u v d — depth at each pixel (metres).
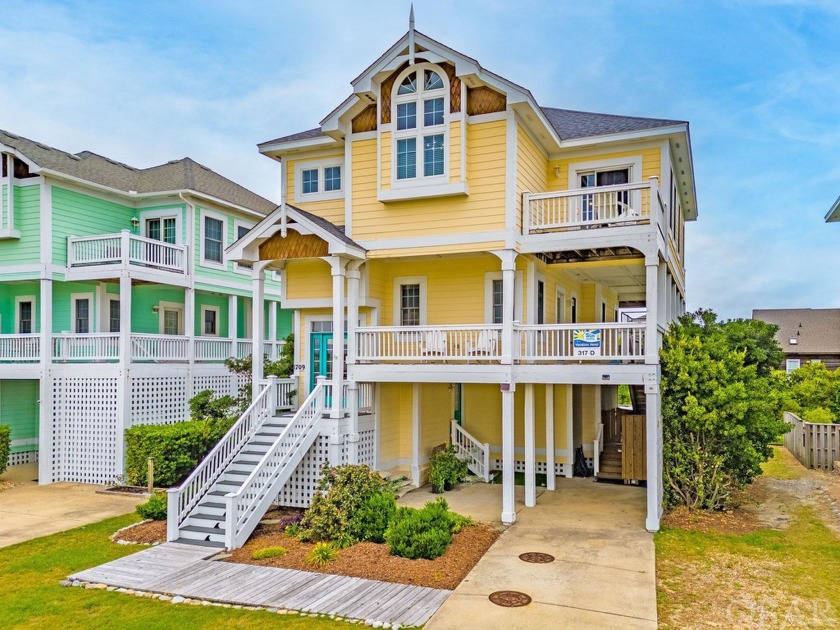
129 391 16.34
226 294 21.84
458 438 16.52
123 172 21.59
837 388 21.53
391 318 15.38
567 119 17.33
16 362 17.33
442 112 13.07
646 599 7.52
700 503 12.36
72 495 14.69
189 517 10.98
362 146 14.09
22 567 9.20
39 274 16.94
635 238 11.77
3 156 17.23
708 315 18.39
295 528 10.66
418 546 9.20
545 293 15.14
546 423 14.98
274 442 12.43
